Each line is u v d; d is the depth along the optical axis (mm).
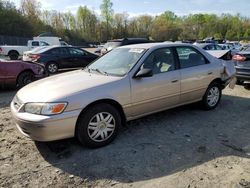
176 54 5461
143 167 3795
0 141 4660
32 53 13781
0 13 55344
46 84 4543
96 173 3662
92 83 4414
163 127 5215
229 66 6668
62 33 76688
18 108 4195
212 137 4762
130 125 5305
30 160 4020
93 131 4293
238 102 6988
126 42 14227
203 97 6016
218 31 99062
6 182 3477
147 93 4859
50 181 3500
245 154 4148
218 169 3725
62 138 4047
